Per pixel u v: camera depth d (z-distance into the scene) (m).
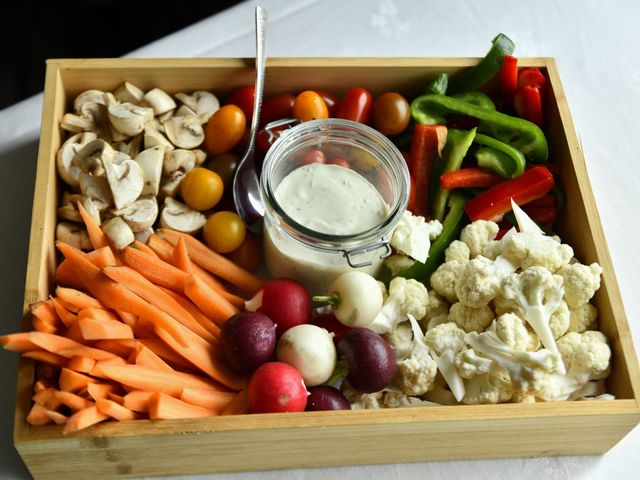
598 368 0.46
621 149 0.58
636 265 0.54
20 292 0.50
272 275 0.52
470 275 0.46
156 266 0.47
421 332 0.47
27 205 0.53
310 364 0.45
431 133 0.51
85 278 0.45
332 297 0.47
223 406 0.45
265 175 0.47
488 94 0.56
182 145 0.52
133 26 0.79
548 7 0.62
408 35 0.60
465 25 0.61
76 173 0.49
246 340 0.45
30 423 0.41
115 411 0.41
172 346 0.44
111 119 0.50
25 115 0.56
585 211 0.49
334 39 0.59
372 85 0.54
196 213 0.51
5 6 0.79
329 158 0.52
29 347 0.42
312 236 0.46
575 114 0.58
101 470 0.45
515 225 0.52
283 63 0.52
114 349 0.44
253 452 0.44
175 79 0.52
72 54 0.77
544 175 0.51
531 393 0.44
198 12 0.79
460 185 0.52
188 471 0.46
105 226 0.48
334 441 0.44
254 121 0.51
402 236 0.49
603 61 0.60
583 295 0.47
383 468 0.47
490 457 0.48
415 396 0.47
